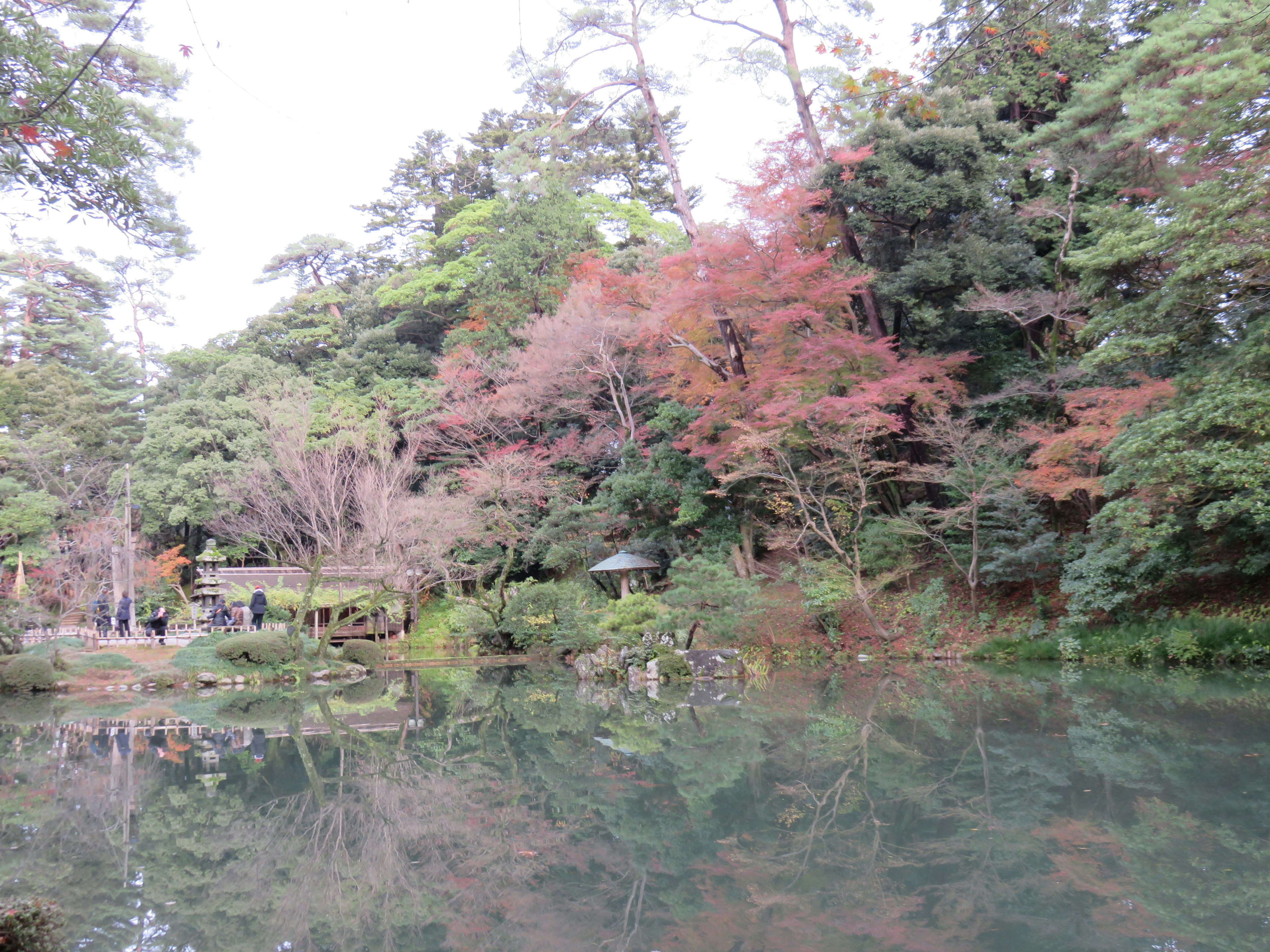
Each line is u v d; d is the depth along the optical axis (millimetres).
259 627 21891
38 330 36250
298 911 5227
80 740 11797
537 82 23078
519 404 28531
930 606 19844
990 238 21484
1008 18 19469
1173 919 4441
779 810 7121
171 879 5879
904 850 5867
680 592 17641
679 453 24953
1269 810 6336
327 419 30656
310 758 10250
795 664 19266
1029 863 5438
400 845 6613
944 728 10469
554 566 27766
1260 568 15203
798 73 21594
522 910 5117
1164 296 14586
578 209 34500
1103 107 14992
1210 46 12734
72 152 4953
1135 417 15461
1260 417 13000
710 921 4762
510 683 18766
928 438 20203
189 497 29234
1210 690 12430
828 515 22109
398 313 39312
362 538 21500
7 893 5590
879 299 22703
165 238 5969
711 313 22469
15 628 19531
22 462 26891
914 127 20188
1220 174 12672
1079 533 19016
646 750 10055
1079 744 9023
